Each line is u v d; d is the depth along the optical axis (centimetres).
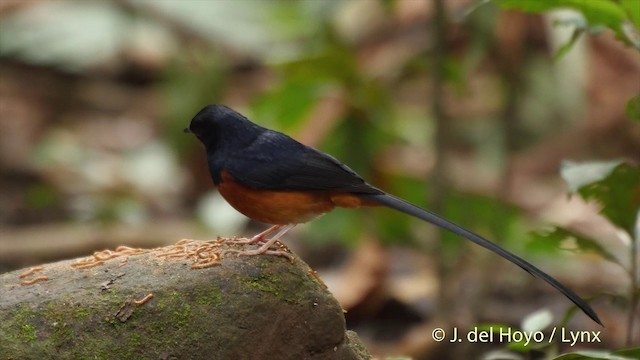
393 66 1444
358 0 1795
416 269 1328
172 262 668
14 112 1933
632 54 1602
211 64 1722
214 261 663
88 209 1587
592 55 1617
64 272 671
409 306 1195
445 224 695
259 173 705
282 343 645
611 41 1600
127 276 655
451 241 1271
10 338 623
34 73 2044
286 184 703
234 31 1936
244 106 1683
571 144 1606
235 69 1897
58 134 1881
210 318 632
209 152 733
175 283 643
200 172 1670
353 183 709
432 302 1198
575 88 1598
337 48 1350
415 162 1534
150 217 1603
